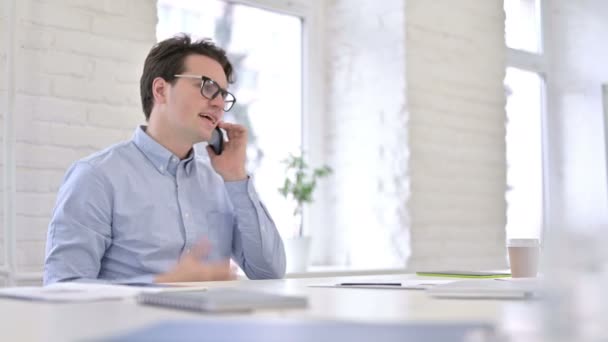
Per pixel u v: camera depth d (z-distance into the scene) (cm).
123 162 200
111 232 194
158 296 83
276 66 338
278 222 322
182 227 204
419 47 329
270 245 219
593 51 393
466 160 346
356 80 340
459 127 344
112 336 49
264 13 334
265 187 327
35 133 240
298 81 346
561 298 56
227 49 321
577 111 397
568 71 400
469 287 102
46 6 243
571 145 394
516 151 392
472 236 346
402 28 324
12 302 89
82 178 191
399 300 94
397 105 325
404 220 321
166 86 211
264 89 332
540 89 405
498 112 362
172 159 207
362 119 337
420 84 328
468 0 352
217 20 317
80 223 186
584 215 59
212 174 220
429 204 329
